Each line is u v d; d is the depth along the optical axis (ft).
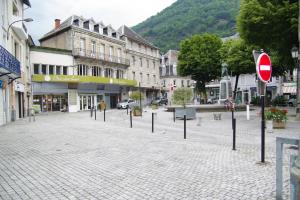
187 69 151.74
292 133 43.06
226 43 137.90
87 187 19.08
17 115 87.66
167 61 242.78
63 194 17.84
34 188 19.12
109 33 163.94
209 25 255.70
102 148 32.89
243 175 21.02
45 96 127.03
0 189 19.01
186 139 39.27
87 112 121.08
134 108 88.74
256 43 63.93
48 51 128.98
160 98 200.85
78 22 144.87
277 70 120.88
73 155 29.30
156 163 25.26
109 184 19.62
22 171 23.47
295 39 59.62
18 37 89.10
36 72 125.49
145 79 193.47
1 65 54.60
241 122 62.13
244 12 60.64
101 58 154.61
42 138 41.68
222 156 27.50
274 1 58.49
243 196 16.83
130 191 18.11
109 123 65.36
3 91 67.82
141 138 40.52
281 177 15.62
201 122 64.80
